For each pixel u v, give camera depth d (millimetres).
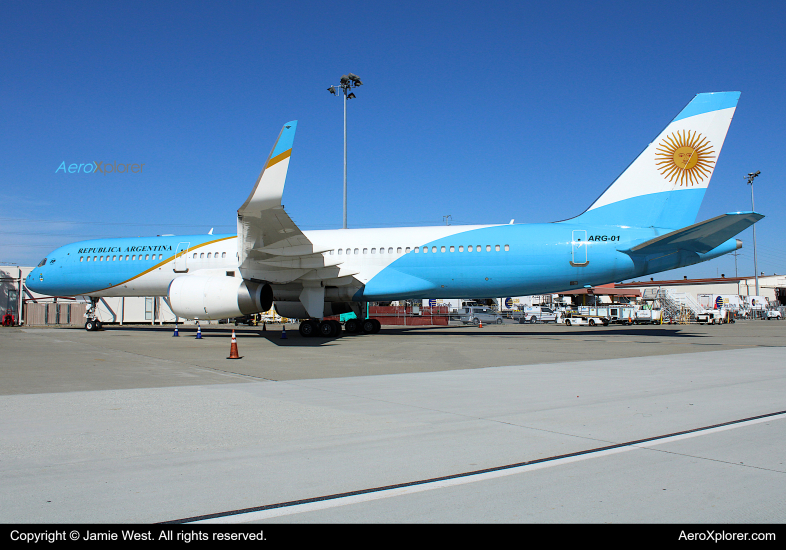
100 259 26484
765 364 12719
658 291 63281
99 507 3789
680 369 11758
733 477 4414
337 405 7562
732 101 21156
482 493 4066
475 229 23172
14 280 46250
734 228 18938
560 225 22625
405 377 10594
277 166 16375
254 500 3922
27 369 12031
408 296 23734
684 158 21562
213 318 21594
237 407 7426
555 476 4441
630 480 4348
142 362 13516
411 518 3602
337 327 23188
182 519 3588
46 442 5543
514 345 18953
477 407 7398
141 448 5312
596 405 7520
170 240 26031
